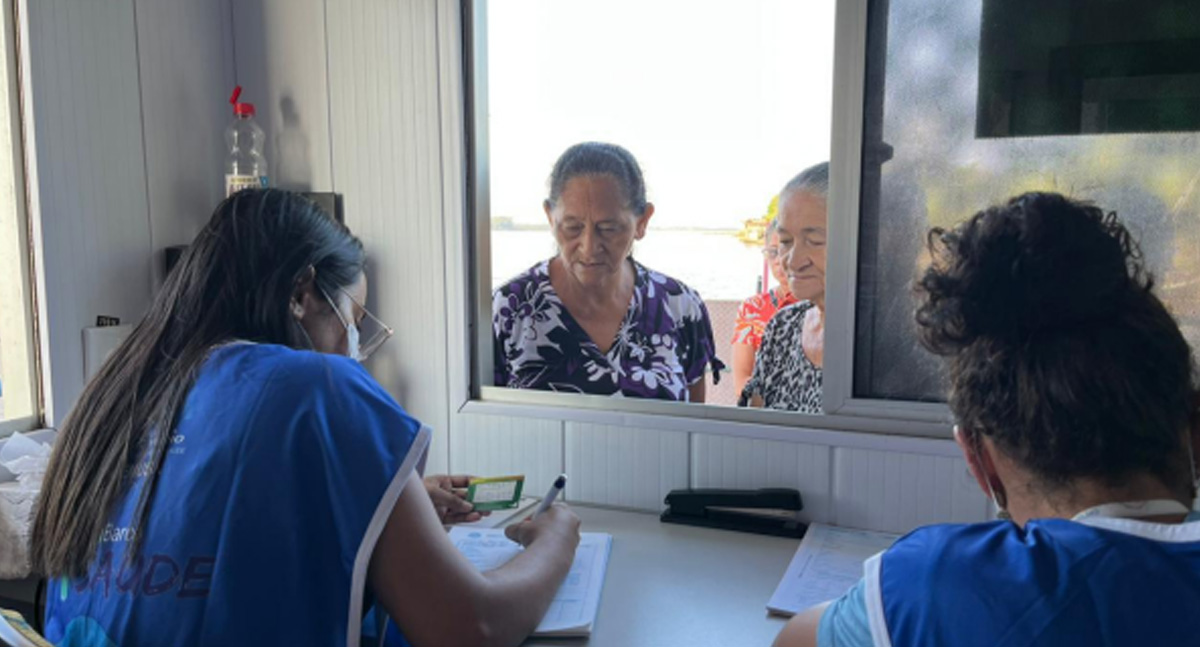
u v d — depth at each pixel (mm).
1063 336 552
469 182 1612
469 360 1651
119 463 859
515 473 1617
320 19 1672
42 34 1421
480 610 899
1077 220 579
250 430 837
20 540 1258
